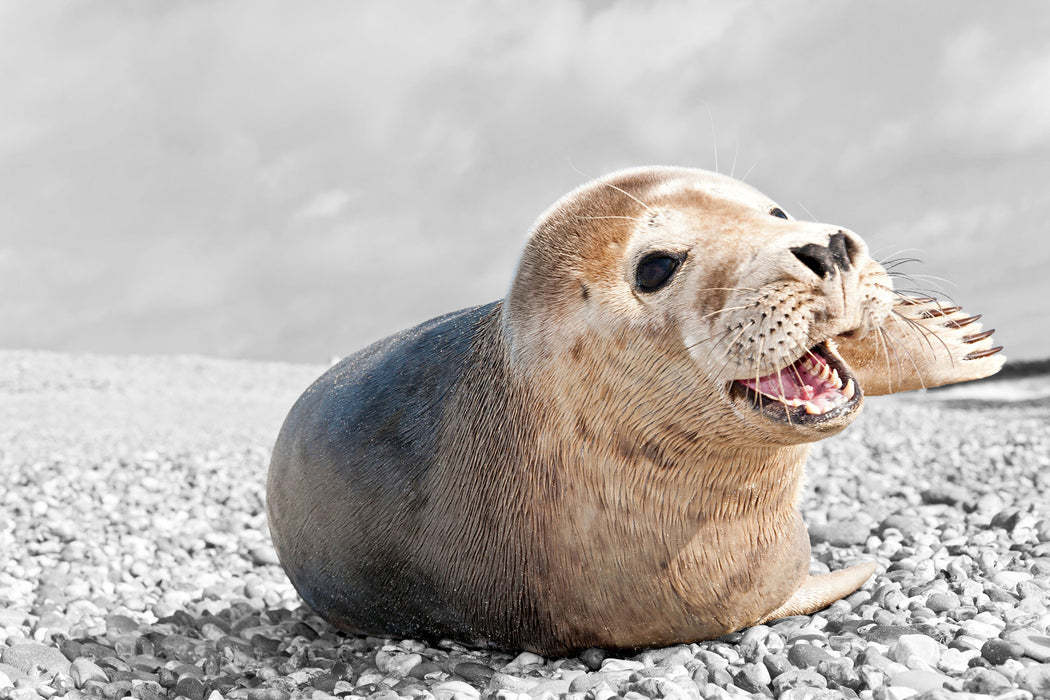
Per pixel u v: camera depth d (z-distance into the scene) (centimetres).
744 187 492
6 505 1229
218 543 1003
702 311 423
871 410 2202
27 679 516
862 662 443
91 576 836
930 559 658
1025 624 475
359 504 543
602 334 452
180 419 2291
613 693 435
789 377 424
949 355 532
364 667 531
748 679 440
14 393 2830
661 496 463
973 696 381
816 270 403
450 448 513
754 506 473
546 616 496
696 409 435
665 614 484
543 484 480
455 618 523
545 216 493
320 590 588
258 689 498
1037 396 2441
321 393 625
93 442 1850
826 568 709
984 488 989
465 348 539
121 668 546
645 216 458
